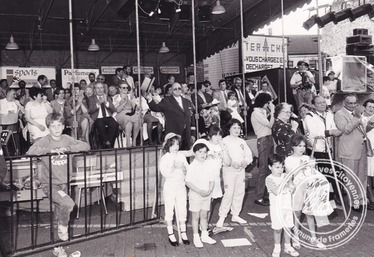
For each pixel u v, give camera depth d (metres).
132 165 7.40
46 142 5.57
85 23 16.89
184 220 5.64
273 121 7.35
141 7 11.52
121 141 9.23
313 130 6.80
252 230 6.09
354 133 6.90
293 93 12.32
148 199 7.49
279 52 17.42
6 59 21.66
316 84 12.48
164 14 11.99
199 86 13.20
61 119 5.59
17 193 6.51
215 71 21.83
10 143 9.34
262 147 7.38
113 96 9.73
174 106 7.70
